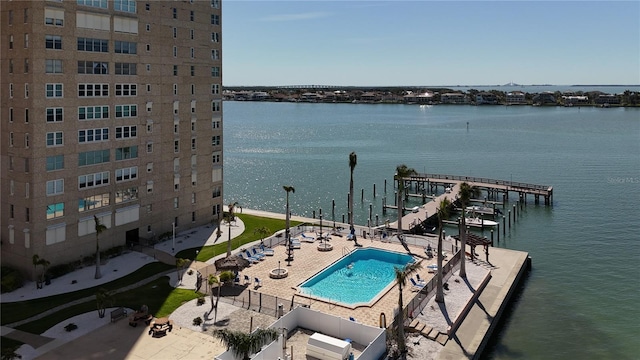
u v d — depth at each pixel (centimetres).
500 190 11375
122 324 4519
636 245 8219
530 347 4822
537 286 6400
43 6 5462
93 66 6097
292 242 7106
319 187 13425
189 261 6153
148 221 7125
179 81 7419
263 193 12800
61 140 5772
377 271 6162
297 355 3897
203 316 4700
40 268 5581
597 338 5047
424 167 15912
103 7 6172
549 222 9706
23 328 4419
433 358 4131
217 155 8338
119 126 6506
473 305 5241
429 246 6700
